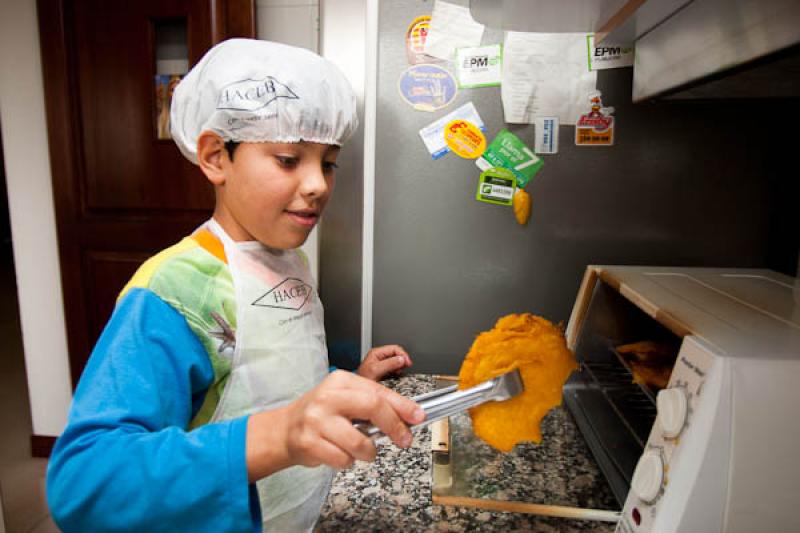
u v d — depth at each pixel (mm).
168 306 515
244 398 564
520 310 951
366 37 892
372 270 969
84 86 1603
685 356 463
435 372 990
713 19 590
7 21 1616
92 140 1637
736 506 412
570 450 709
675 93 752
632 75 860
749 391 409
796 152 840
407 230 950
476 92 896
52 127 1626
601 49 855
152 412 461
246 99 505
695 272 758
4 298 2893
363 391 419
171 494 403
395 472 654
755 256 878
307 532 606
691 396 435
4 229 2941
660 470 443
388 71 905
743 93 771
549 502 594
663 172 879
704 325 497
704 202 877
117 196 1658
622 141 878
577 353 808
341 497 600
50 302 1800
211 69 542
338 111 558
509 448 562
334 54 910
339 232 960
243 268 578
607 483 634
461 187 927
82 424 436
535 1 618
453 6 875
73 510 411
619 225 903
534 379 567
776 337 464
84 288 1735
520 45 870
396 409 427
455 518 565
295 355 610
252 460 409
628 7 644
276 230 549
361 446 399
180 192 1618
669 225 892
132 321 487
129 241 1676
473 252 943
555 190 907
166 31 1554
